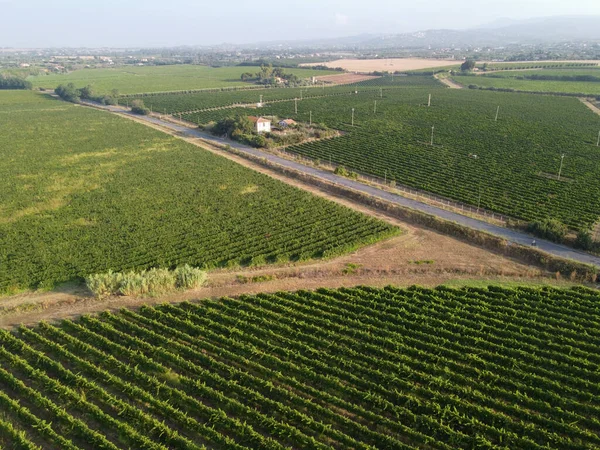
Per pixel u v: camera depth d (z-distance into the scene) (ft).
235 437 112.16
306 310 163.63
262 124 433.89
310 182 303.68
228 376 131.75
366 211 256.52
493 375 131.54
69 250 204.44
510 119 504.84
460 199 270.46
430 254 208.23
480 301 168.45
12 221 239.09
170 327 152.35
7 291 173.27
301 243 213.87
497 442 111.86
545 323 158.10
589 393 124.36
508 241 213.46
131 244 211.20
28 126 481.05
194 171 320.91
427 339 148.66
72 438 110.01
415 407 120.57
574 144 393.70
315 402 123.95
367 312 163.02
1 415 114.73
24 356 136.87
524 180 302.25
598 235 223.92
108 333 149.28
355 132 448.65
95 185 294.25
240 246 211.00
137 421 113.19
